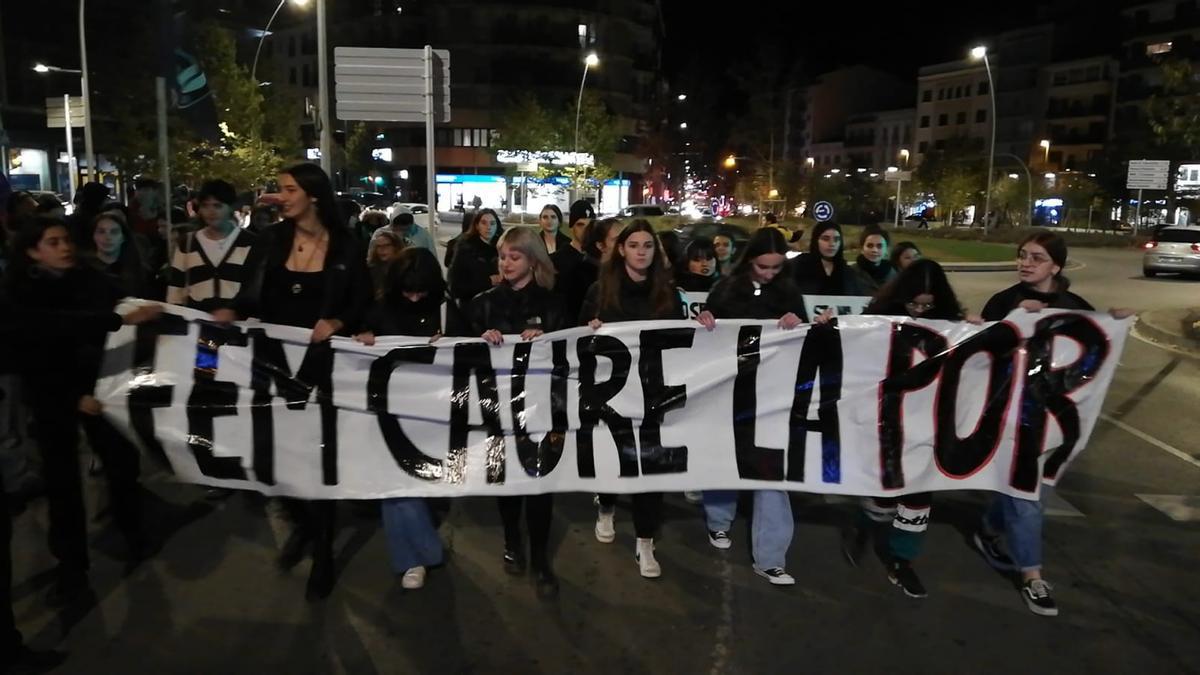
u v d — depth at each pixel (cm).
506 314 476
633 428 470
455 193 6819
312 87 7738
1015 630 414
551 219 821
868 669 379
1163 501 598
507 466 461
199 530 523
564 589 450
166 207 1199
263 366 457
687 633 407
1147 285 2291
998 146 8494
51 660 376
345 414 458
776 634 407
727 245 746
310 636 400
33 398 418
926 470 461
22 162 4672
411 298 474
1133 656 392
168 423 456
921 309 495
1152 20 6788
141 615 419
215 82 3350
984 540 490
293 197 438
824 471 467
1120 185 5700
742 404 472
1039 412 453
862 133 9988
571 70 6775
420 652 388
